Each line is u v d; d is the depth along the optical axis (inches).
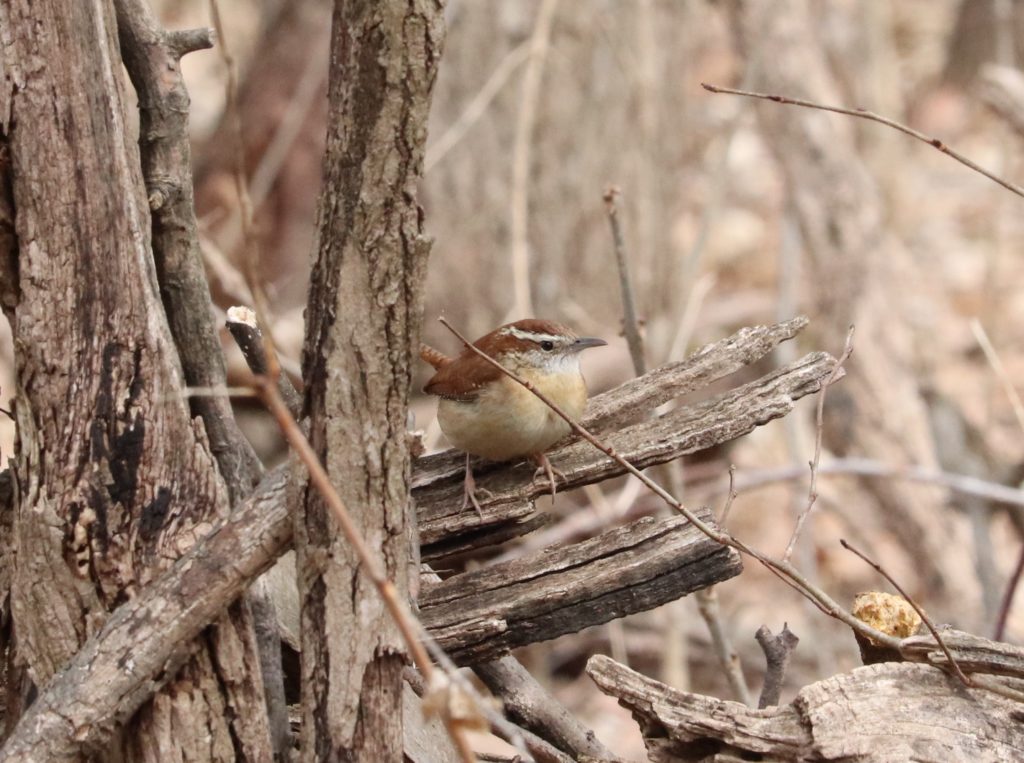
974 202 939.3
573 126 692.1
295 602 301.0
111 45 242.8
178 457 240.5
